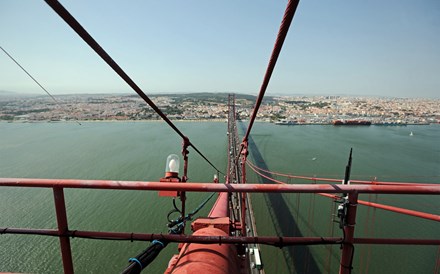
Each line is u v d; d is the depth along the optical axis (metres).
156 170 38.41
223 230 3.49
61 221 2.34
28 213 25.75
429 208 25.33
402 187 2.10
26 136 70.06
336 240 2.35
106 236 2.38
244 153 10.28
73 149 53.34
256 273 13.92
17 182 2.25
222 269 2.51
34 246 20.47
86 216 24.84
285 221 23.14
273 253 18.62
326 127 92.00
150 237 2.40
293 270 16.89
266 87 3.95
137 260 2.11
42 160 44.72
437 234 21.00
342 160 44.97
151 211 25.69
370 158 46.12
